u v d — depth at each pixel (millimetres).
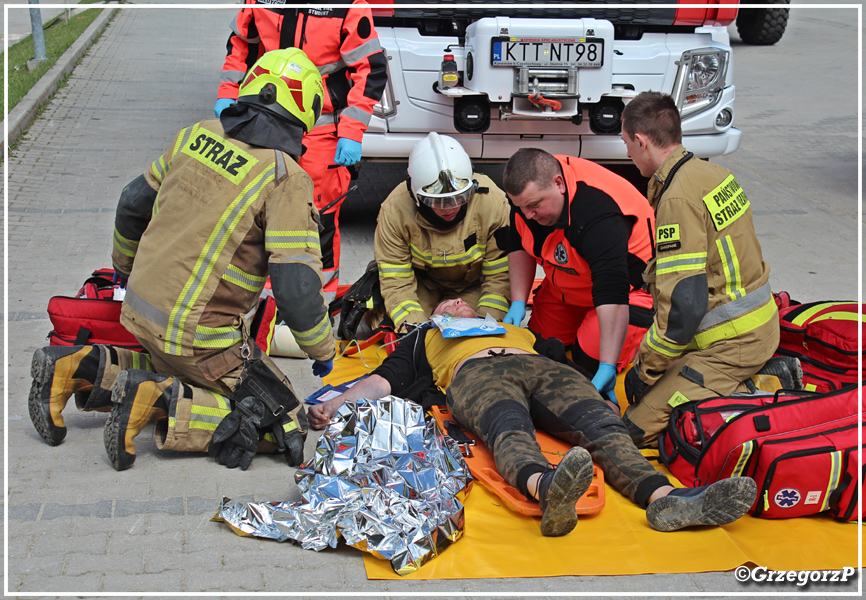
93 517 2758
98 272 4215
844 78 14227
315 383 3975
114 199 6797
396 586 2490
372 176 8148
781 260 6074
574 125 5734
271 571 2541
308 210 3020
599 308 3557
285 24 4379
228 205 2980
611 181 3641
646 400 3375
